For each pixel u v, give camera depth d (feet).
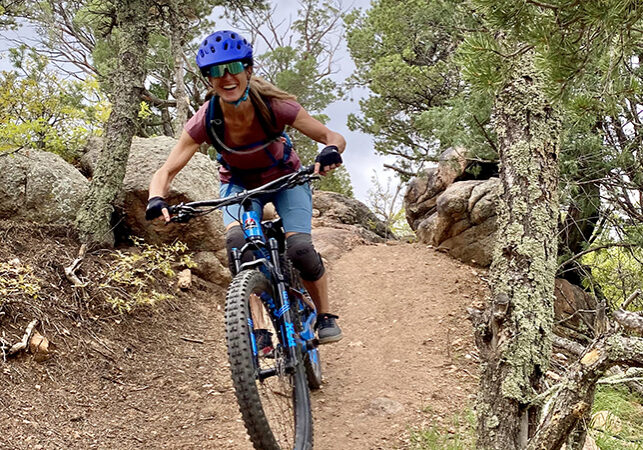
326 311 14.29
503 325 13.74
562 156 28.09
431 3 48.44
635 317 10.16
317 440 14.99
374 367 19.38
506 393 12.97
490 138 31.04
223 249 24.73
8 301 16.97
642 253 29.50
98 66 53.11
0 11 29.17
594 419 18.03
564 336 26.91
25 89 23.94
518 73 15.89
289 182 11.72
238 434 14.98
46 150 26.94
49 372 15.80
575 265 32.09
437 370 19.33
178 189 23.48
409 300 24.73
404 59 59.98
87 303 18.84
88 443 13.62
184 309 21.86
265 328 11.89
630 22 10.55
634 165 27.84
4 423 13.29
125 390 16.37
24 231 20.85
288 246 13.23
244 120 11.92
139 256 22.11
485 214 27.81
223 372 18.45
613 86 12.07
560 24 11.22
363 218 46.14
